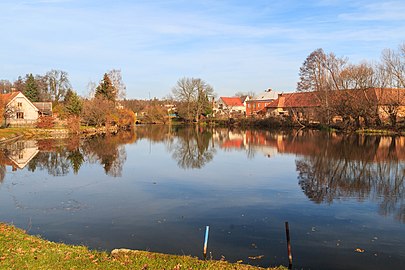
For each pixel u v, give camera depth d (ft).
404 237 38.73
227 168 82.02
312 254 33.78
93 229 40.47
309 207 50.11
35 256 27.81
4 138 135.64
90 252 30.71
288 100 268.21
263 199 54.39
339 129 176.35
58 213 46.78
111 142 139.95
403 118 168.14
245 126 241.55
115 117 215.92
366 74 166.30
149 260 28.40
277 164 87.30
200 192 58.70
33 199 54.03
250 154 105.60
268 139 148.05
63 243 35.19
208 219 44.34
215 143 136.77
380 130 159.94
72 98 194.70
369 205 51.34
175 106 327.47
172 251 34.04
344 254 33.91
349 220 44.47
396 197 55.77
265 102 333.21
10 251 28.22
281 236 38.52
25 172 76.02
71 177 70.95
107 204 51.29
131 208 49.24
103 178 69.97
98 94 235.20
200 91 290.56
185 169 80.69
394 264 31.83
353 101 165.48
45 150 111.86
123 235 38.47
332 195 57.00
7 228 36.17
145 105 341.00
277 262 31.81
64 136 161.68
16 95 212.02
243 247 35.22
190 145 130.52
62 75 328.29
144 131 206.49
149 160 94.32
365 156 96.94
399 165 83.66
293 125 211.82
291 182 66.64
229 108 341.41
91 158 96.89
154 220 43.86
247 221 43.65
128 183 65.46
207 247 35.06
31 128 177.99
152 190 59.98
